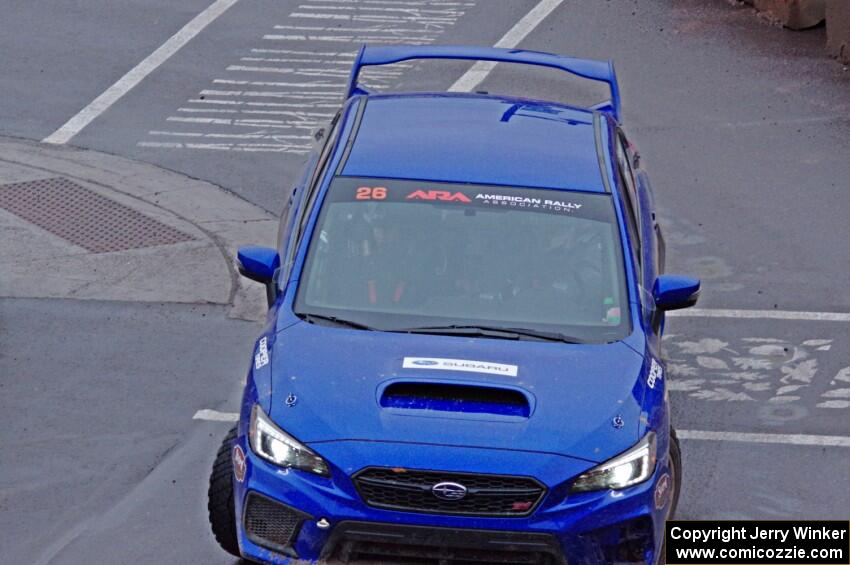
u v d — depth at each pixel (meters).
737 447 32.47
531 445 22.73
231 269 41.91
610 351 25.08
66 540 27.53
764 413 34.25
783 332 38.78
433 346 24.77
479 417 23.17
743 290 41.41
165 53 62.62
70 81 58.75
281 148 52.59
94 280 40.75
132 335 37.47
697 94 58.59
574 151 29.48
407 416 23.11
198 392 34.38
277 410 23.42
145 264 42.03
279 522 23.08
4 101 56.16
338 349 24.61
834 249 44.53
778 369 36.62
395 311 25.77
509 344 24.98
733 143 53.53
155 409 33.41
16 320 37.97
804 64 62.28
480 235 26.92
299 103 57.34
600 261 26.77
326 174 28.38
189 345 37.03
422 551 22.59
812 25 66.38
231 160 51.25
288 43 64.69
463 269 26.44
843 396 35.19
